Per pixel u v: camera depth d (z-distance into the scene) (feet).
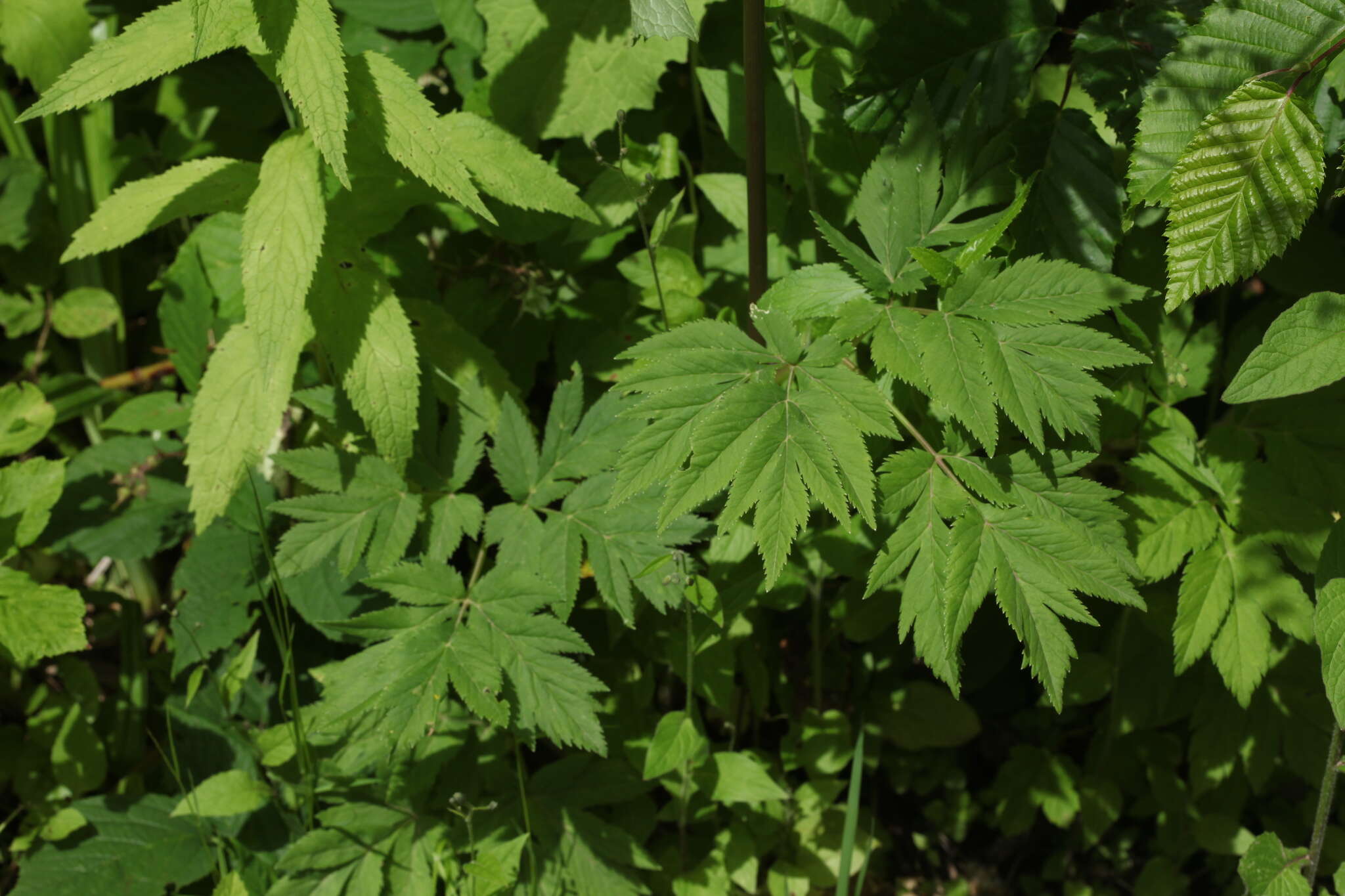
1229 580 4.19
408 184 4.30
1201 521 4.22
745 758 4.37
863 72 4.20
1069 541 3.93
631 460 3.92
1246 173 3.85
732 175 4.44
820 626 4.66
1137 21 4.12
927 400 4.27
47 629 4.30
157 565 4.84
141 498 4.62
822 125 4.39
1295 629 4.16
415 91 4.08
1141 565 4.19
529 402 4.77
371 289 4.17
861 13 4.29
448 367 4.38
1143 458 4.26
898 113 4.21
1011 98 4.16
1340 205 4.45
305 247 4.00
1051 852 4.87
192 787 4.45
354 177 4.27
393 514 4.23
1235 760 4.53
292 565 4.20
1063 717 4.75
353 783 4.35
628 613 4.16
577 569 4.18
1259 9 3.91
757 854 4.46
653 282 4.42
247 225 4.02
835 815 4.53
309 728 4.24
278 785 4.53
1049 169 4.14
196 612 4.47
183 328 4.62
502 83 4.47
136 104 4.86
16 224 4.82
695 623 4.29
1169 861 4.65
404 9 4.63
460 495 4.27
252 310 4.00
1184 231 3.88
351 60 4.07
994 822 4.78
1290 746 4.49
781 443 3.87
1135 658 4.57
